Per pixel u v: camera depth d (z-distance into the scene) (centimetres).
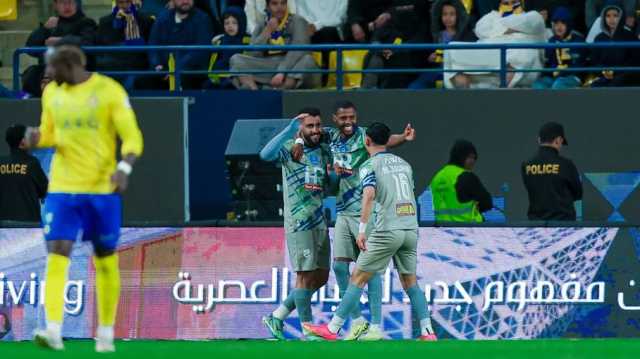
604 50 6256
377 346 3681
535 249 5025
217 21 6875
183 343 3975
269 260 5022
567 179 5275
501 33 6253
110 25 6444
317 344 3816
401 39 6462
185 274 5034
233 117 6038
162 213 5925
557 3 6706
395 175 4456
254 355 3384
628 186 5862
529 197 5344
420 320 4516
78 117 3303
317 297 4947
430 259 5025
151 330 5019
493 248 5025
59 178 3344
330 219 5238
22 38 7356
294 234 4681
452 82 6262
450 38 6312
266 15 6419
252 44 6350
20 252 5034
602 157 5862
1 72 7219
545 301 5012
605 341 3912
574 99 5862
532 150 5869
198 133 6047
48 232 3344
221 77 6350
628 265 5022
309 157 4672
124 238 5044
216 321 5012
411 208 4469
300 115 4669
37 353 3362
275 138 4650
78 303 4994
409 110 5888
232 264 5028
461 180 5153
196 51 6103
